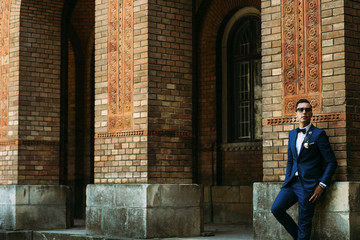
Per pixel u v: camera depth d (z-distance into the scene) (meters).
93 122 16.50
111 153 10.97
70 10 14.05
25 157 13.16
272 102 8.79
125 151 10.71
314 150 7.82
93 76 16.55
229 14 14.02
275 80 8.77
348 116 8.02
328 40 8.23
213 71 14.18
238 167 13.65
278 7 8.79
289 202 7.96
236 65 14.02
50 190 13.10
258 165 13.27
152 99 10.45
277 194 8.54
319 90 8.27
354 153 8.03
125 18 10.92
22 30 13.34
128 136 10.68
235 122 13.97
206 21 14.30
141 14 10.64
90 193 11.09
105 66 11.22
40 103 13.45
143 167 10.36
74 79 16.62
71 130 16.66
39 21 13.57
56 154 13.55
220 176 13.98
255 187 8.80
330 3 8.24
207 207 13.98
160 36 10.66
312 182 7.79
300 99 8.47
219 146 14.02
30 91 13.36
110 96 11.08
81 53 16.62
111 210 10.68
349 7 8.17
